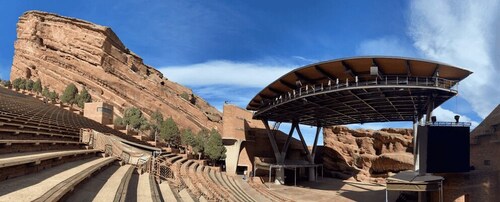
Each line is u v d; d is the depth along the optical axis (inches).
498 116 1525.6
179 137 2468.0
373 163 2689.5
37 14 4020.7
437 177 1302.9
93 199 520.7
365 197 1860.2
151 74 4778.5
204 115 4229.8
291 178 2903.5
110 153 1117.1
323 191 2094.0
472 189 1342.3
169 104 3966.5
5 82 3324.3
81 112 2500.0
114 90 3673.7
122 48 4429.1
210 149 2400.3
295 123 2628.0
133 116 2463.1
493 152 1515.7
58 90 3587.6
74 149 992.9
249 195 1541.6
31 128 914.1
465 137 1322.6
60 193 413.7
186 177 1194.0
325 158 3275.1
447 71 1457.9
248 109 2723.9
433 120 1437.0
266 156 2992.1
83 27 3905.0
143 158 1106.7
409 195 1765.5
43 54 3826.3
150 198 656.4
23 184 453.4
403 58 1395.2
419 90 1507.1
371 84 1542.8
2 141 579.2
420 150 1352.1
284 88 2092.8
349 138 3201.3
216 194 1107.9
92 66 3757.4
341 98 1808.6
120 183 687.1
